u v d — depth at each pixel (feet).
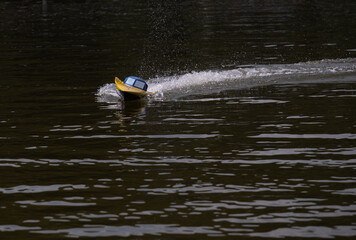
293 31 128.88
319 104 59.41
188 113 57.72
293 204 33.65
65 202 34.63
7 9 211.61
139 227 30.94
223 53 100.94
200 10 189.06
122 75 81.61
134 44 116.06
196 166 40.68
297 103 60.39
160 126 52.54
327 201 33.99
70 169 40.70
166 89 71.41
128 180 38.17
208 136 48.49
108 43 118.11
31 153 44.80
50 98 66.33
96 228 30.94
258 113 56.44
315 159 41.57
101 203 34.37
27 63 93.71
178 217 32.17
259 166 40.37
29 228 31.09
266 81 74.54
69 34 134.92
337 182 36.96
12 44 119.14
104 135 49.83
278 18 157.89
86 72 84.38
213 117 55.52
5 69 88.02
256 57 95.25
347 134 47.67
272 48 104.78
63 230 30.76
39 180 38.58
